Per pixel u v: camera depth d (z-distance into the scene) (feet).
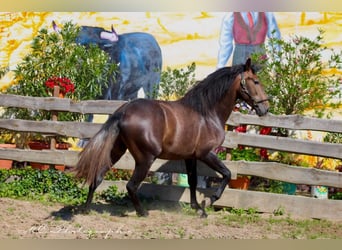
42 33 38.65
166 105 27.37
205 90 28.14
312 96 35.24
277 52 36.65
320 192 33.53
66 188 31.68
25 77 37.96
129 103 26.84
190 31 41.22
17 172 32.76
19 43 41.68
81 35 41.50
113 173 33.94
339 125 29.89
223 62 40.98
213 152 28.04
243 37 40.83
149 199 31.42
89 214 27.55
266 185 34.76
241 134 30.63
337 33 40.06
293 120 30.30
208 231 25.89
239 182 31.68
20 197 30.63
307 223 28.58
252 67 28.78
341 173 29.60
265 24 40.73
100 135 25.48
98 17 41.63
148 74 41.42
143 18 41.55
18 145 38.37
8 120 33.32
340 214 29.68
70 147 37.50
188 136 27.25
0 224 24.88
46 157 32.89
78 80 37.63
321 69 35.96
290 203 30.12
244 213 30.25
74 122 32.63
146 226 26.08
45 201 29.96
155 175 35.58
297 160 36.52
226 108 28.60
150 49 41.39
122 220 26.99
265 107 28.63
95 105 32.45
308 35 40.42
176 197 31.19
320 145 29.86
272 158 36.99
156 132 26.23
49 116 36.91
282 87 35.32
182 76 38.42
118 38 41.55
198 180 33.58
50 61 37.83
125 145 26.84
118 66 41.06
